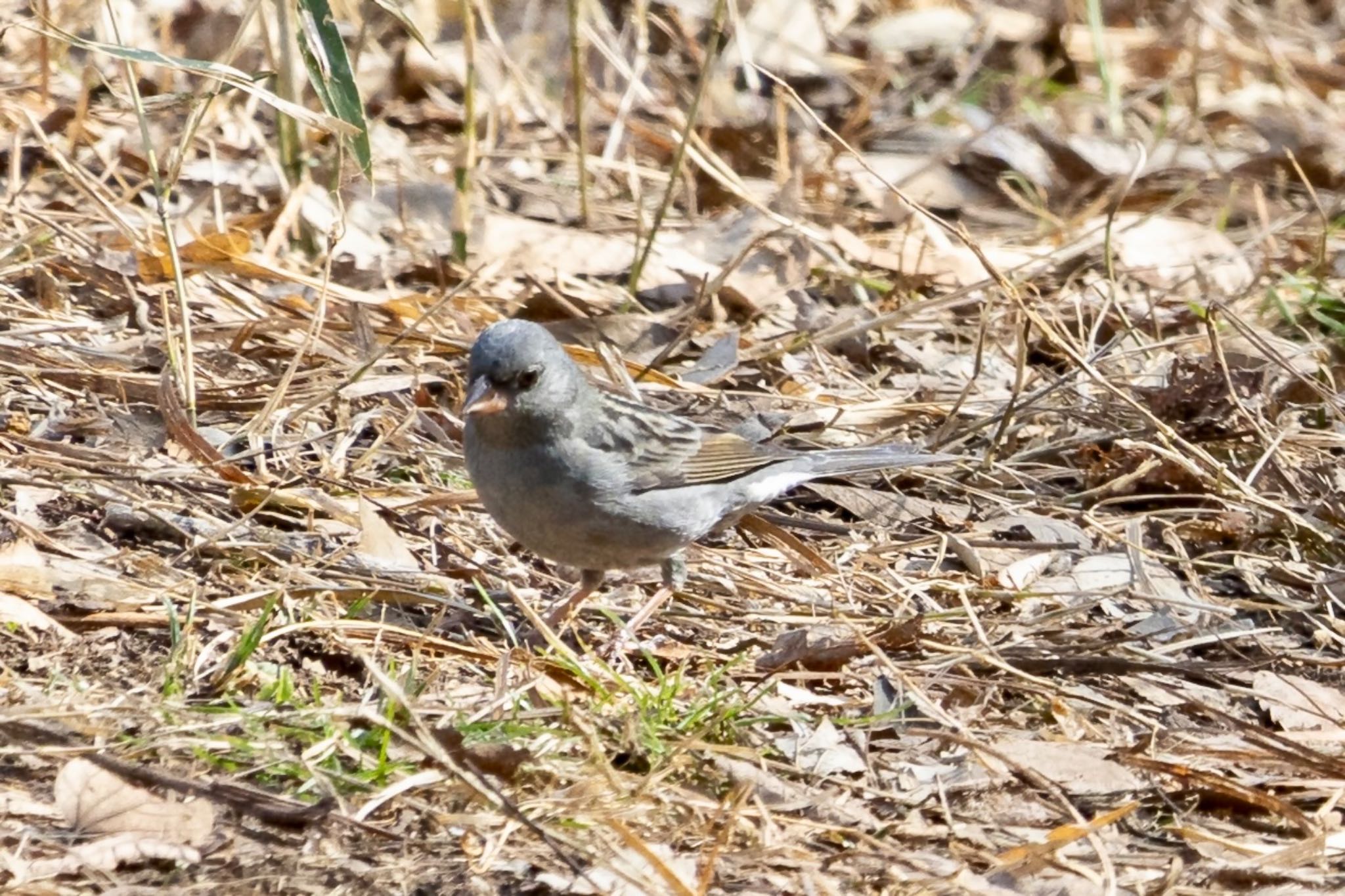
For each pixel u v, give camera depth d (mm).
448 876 6758
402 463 10812
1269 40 19297
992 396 12609
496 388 9031
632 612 9992
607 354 12367
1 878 6363
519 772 7398
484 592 8867
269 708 7684
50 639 8125
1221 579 10609
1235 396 11578
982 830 7605
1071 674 9219
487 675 8617
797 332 13273
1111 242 14820
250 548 9188
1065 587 10195
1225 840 7562
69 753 7125
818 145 16531
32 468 9656
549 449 9219
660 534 9578
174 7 15773
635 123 16156
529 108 16562
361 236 13656
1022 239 15359
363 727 7539
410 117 16328
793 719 8266
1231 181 16266
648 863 6949
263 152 14562
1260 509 11000
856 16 19516
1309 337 13273
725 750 7809
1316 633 9836
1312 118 18312
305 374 11367
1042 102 17953
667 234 14711
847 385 12773
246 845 6793
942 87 18281
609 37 16750
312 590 8867
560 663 8492
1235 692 9133
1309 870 7391
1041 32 19125
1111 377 12781
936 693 8828
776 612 9750
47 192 13375
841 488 11289
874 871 7160
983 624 9695
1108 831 7684
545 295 12891
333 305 12531
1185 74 19031
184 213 13195
